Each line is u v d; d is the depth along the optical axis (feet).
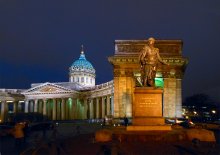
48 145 115.24
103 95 487.20
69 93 555.69
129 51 293.43
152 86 116.06
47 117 562.25
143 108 114.21
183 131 110.73
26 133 140.15
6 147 124.77
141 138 103.60
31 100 596.29
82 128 257.55
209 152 87.35
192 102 586.86
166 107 295.89
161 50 295.69
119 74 292.81
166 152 86.33
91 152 90.99
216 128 214.07
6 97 570.05
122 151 87.92
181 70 299.17
